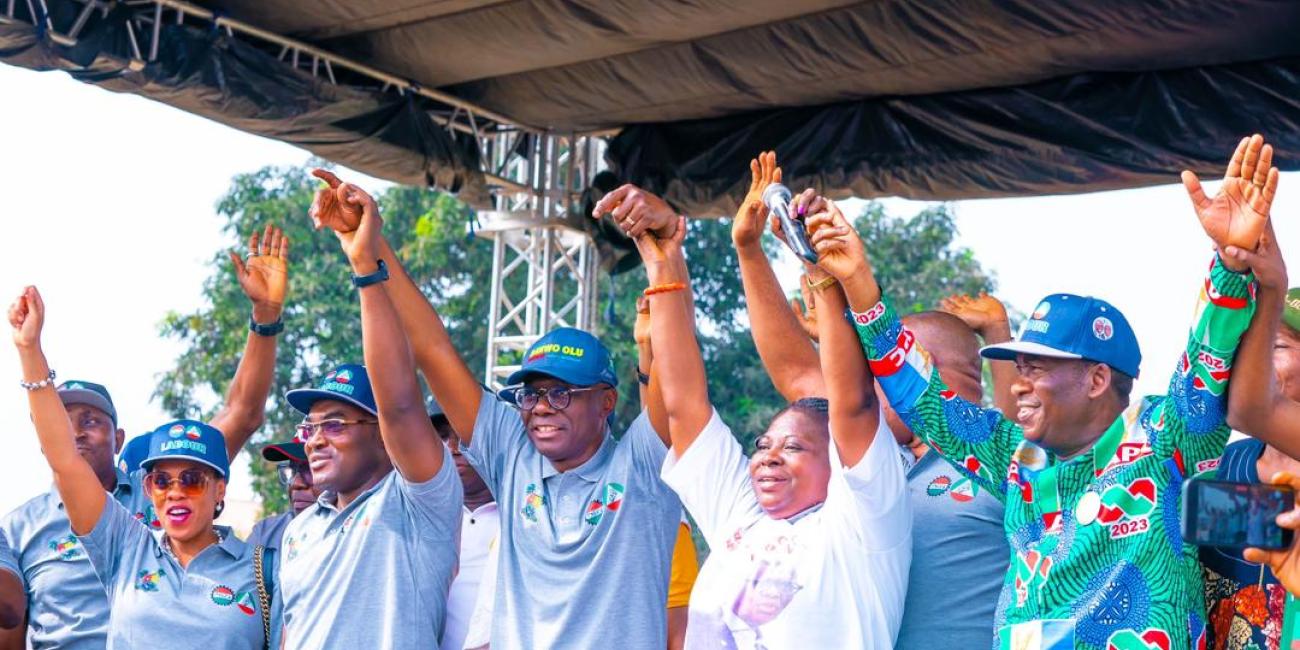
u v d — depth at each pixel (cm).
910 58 599
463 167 698
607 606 326
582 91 677
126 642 385
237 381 448
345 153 664
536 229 767
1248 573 259
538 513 340
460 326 1786
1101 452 251
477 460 361
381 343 336
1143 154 585
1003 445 266
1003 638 256
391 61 655
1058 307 258
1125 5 537
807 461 300
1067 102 601
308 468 445
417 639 346
